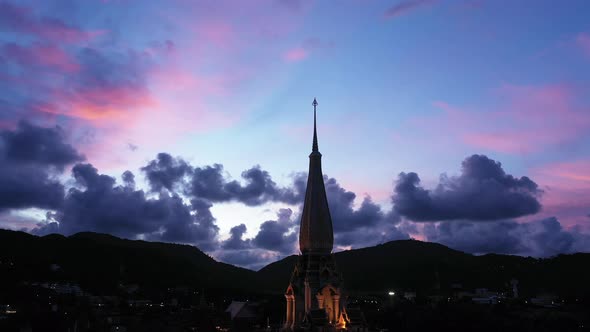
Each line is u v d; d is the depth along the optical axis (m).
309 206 177.50
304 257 174.12
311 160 183.38
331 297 166.25
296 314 168.38
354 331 162.12
